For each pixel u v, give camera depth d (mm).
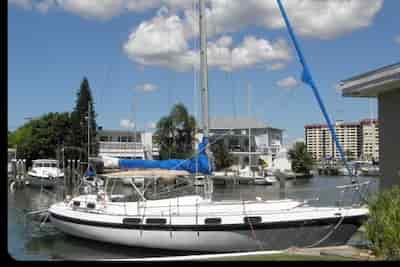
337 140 13867
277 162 72250
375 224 8648
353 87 15562
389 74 13594
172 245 12695
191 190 14312
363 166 76875
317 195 15172
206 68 14305
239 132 76688
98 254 13617
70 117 62844
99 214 13664
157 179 14625
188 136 56938
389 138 15086
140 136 73438
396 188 8961
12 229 17578
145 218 12898
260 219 12242
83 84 64938
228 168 58688
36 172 43250
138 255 13328
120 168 14508
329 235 12508
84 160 58000
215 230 12297
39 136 60844
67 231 14688
